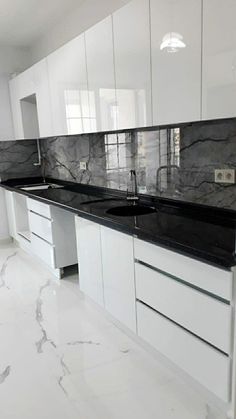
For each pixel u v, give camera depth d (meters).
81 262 2.79
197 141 2.27
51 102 3.40
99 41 2.49
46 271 3.74
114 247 2.25
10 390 1.91
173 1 1.79
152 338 2.03
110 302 2.43
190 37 1.73
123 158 3.10
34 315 2.75
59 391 1.89
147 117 2.14
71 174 4.12
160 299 1.89
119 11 2.22
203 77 1.69
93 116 2.73
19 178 4.79
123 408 1.76
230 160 2.06
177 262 1.71
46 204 3.29
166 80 1.93
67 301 2.98
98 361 2.14
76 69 2.86
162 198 2.69
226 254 1.44
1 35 3.91
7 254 4.38
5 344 2.36
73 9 3.25
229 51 1.54
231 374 1.54
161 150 2.62
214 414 1.70
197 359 1.70
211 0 1.58
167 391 1.87
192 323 1.68
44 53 4.05
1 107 4.48
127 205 2.74
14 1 3.00
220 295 1.49
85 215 2.50
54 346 2.32
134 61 2.17
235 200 2.07
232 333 1.49
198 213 2.31
